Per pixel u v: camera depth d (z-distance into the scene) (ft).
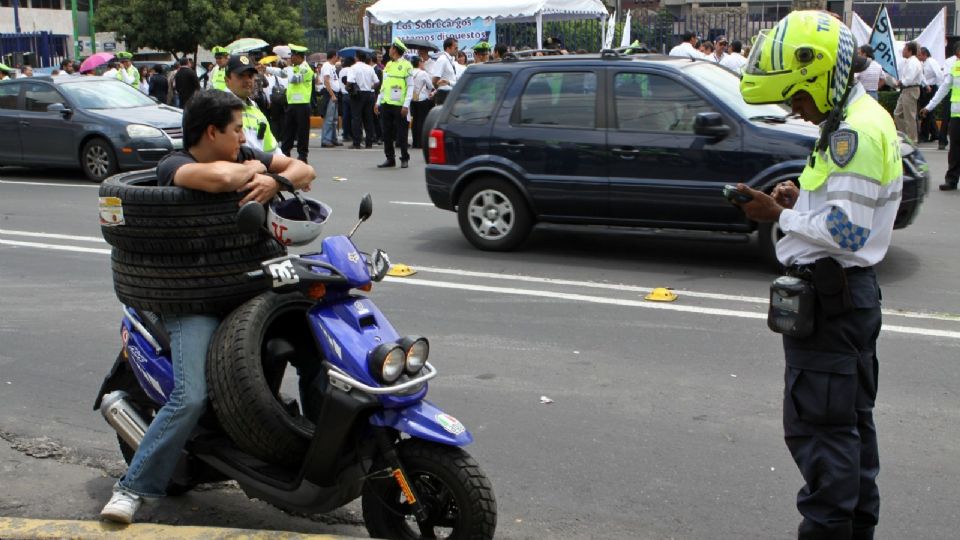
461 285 26.12
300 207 13.14
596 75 28.12
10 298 25.40
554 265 28.30
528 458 15.55
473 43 69.46
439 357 20.30
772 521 13.47
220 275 12.16
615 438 16.22
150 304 12.21
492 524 11.33
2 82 50.49
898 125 58.95
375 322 11.89
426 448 11.45
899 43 65.26
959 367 19.25
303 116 53.36
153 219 11.89
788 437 11.12
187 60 77.82
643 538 13.10
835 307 10.50
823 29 10.50
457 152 29.94
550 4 67.15
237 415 11.62
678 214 27.22
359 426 11.62
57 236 33.53
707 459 15.40
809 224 10.44
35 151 49.14
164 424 12.12
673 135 26.96
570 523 13.53
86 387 18.98
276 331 12.65
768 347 20.66
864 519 11.41
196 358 12.09
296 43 127.34
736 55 63.16
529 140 28.73
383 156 57.16
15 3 132.87
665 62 27.94
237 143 12.59
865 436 11.27
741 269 27.43
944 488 14.38
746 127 26.11
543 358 20.15
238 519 13.78
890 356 19.92
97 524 12.65
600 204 28.12
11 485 14.87
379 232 33.37
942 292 24.61
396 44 50.39
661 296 24.52
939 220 34.17
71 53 163.63
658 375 19.07
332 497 11.87
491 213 29.91
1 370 19.92
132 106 50.06
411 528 12.80
